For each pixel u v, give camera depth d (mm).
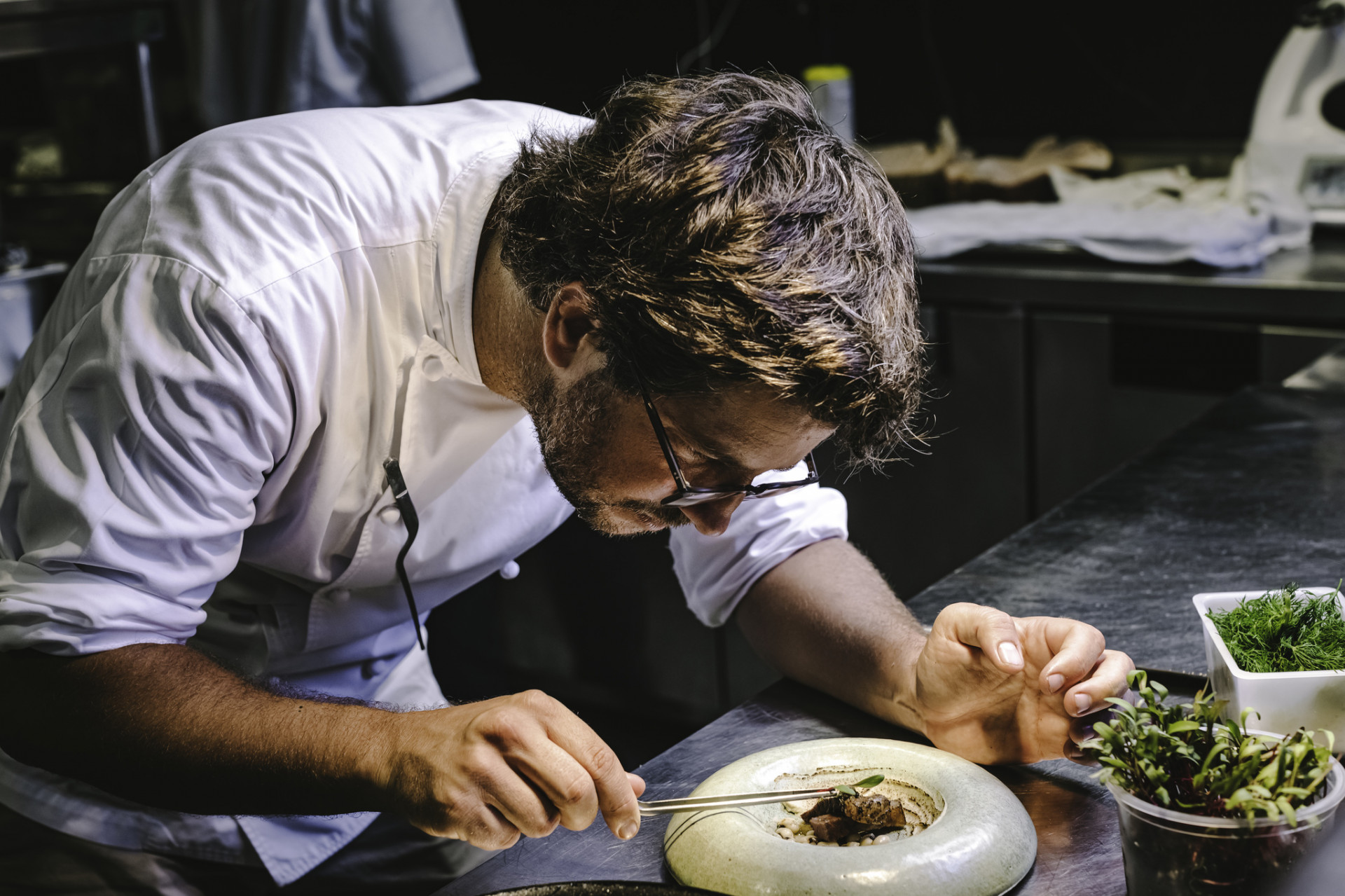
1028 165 2934
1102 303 2398
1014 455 2562
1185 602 1165
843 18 3279
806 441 847
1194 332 2316
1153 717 789
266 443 968
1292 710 854
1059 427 2516
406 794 844
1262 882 710
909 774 912
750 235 810
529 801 817
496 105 1199
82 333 937
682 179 832
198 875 1291
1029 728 943
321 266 980
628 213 846
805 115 923
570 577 2871
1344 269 2268
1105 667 931
